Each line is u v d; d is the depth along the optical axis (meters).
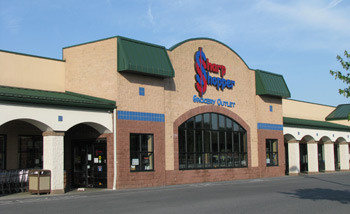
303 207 14.59
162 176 24.06
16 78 22.25
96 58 23.08
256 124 32.28
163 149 24.28
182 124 26.17
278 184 25.19
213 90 28.59
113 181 21.61
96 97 22.89
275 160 33.97
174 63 25.77
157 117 24.09
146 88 23.58
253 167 31.44
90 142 23.08
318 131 39.81
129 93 22.62
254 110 32.22
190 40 27.11
